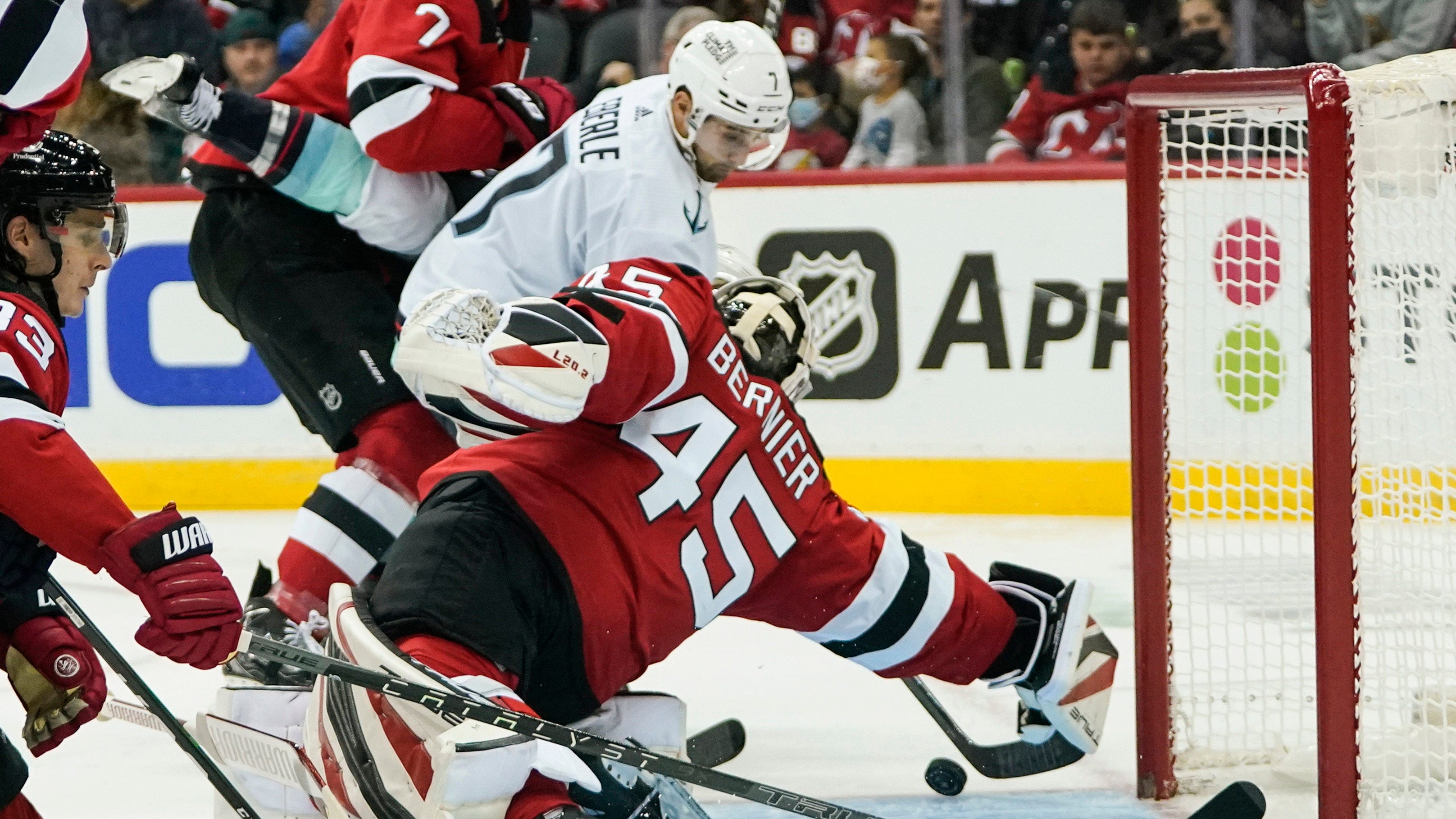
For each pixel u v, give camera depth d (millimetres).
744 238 18984
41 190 6039
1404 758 8156
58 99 5777
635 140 9156
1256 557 13281
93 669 6309
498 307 7113
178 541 5797
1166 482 8914
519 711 6668
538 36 19500
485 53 10547
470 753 6234
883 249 18641
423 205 10703
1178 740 9438
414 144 10172
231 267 10852
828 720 10758
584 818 6512
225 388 19922
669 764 6777
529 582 7086
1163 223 8906
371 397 10250
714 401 7531
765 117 8938
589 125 9352
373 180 10492
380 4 10258
